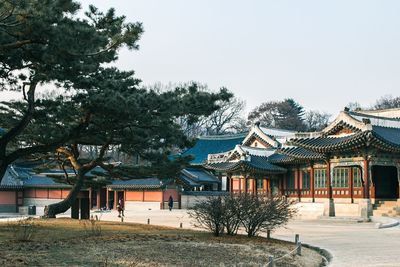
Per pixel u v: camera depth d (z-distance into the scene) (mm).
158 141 38844
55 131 35531
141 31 27422
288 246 29734
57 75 26109
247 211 32656
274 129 92688
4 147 29703
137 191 93188
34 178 98000
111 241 28047
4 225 36031
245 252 25906
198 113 31703
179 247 26359
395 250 29625
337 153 62562
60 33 22422
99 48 27000
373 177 66250
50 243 26641
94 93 28469
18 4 21516
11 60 25656
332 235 39094
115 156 118375
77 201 46406
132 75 36500
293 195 73625
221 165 80688
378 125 65250
